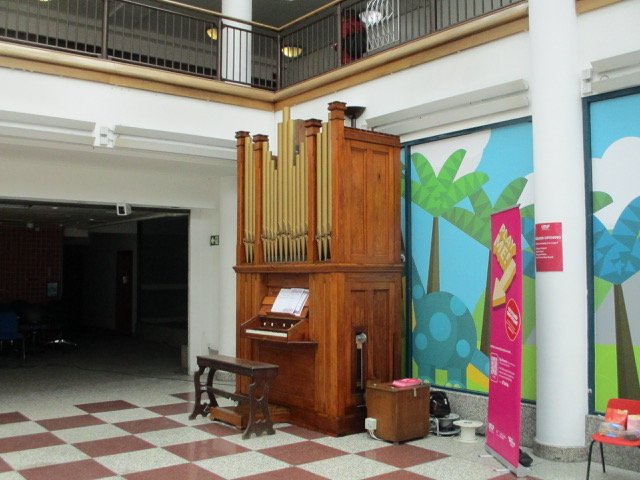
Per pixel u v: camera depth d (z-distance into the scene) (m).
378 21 8.21
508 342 4.89
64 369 10.10
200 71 13.75
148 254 15.62
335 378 5.96
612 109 5.19
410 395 5.74
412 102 6.76
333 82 7.64
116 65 7.04
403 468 4.90
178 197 9.08
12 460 5.07
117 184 8.49
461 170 6.35
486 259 6.09
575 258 5.16
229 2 9.57
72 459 5.10
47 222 14.45
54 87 6.70
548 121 5.28
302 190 6.46
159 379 9.13
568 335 5.12
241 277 7.21
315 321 6.21
